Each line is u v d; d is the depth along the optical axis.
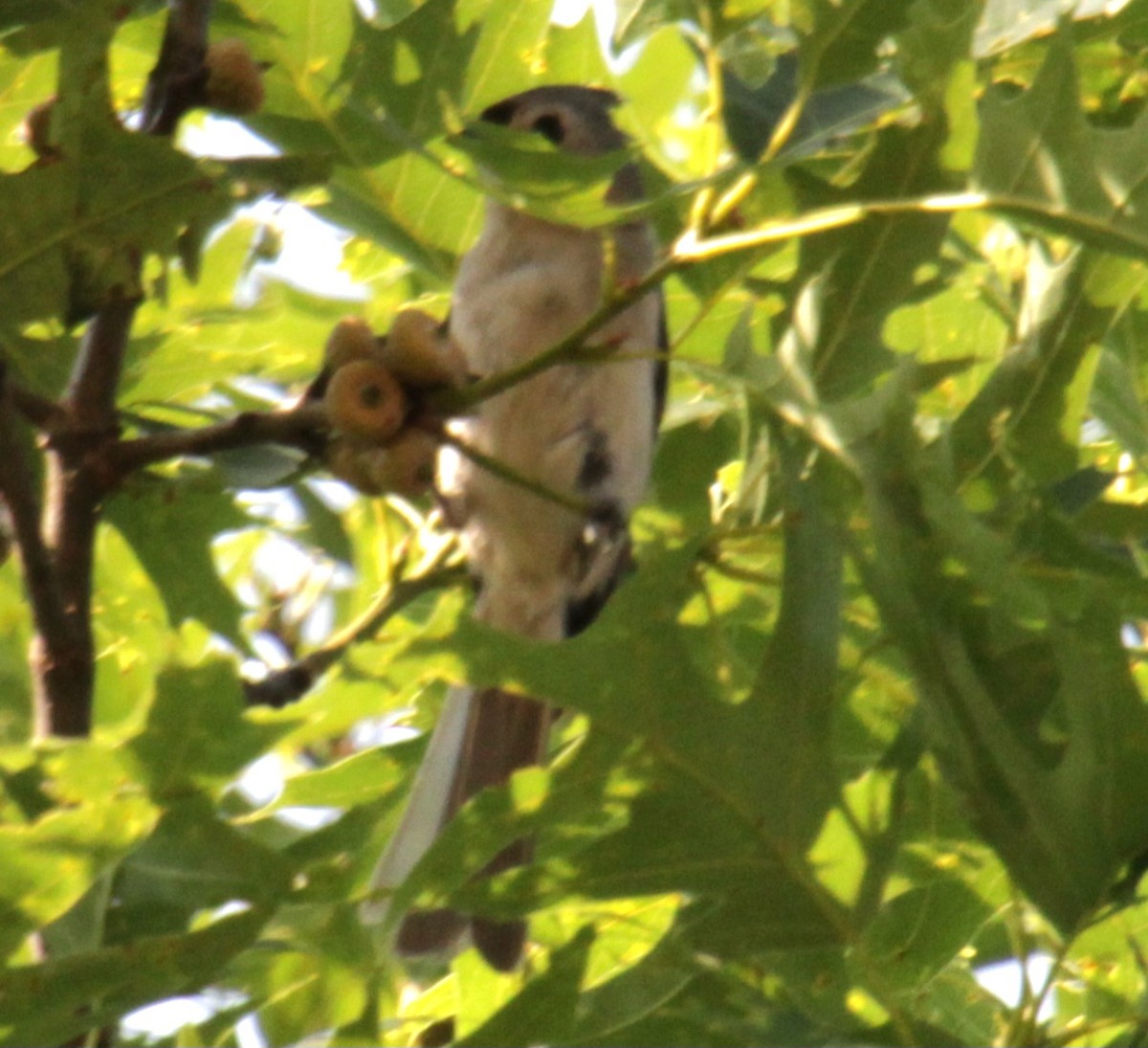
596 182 5.57
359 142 7.37
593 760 5.48
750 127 6.19
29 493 5.71
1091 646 5.80
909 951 6.52
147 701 4.86
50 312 5.54
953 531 5.69
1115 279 6.57
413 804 6.76
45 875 4.91
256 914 5.18
